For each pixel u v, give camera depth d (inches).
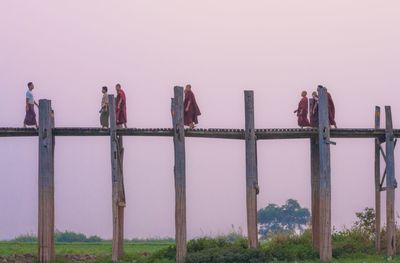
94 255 2420.0
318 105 2326.5
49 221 2269.9
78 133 2284.7
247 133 2287.2
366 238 2468.0
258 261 2242.9
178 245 2260.1
